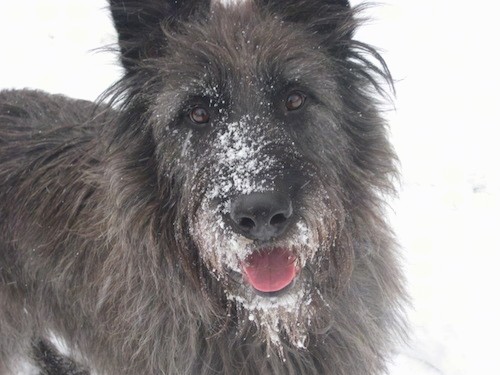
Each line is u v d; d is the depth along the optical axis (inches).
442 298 38.6
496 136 47.8
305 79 26.1
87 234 29.8
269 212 23.9
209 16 27.4
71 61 59.2
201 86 26.0
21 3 66.9
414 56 55.3
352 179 27.2
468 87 52.0
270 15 27.2
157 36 27.6
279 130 25.5
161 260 27.3
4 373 35.0
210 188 25.0
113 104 28.2
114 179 27.3
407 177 45.6
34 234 32.2
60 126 33.7
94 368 33.0
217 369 28.3
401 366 35.9
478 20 58.5
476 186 44.8
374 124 27.8
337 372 28.6
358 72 27.7
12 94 36.1
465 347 36.4
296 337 27.1
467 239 41.7
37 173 32.6
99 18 64.3
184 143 26.4
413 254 41.1
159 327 28.2
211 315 27.6
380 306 29.3
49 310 33.3
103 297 29.2
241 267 25.5
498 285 38.9
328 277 27.1
